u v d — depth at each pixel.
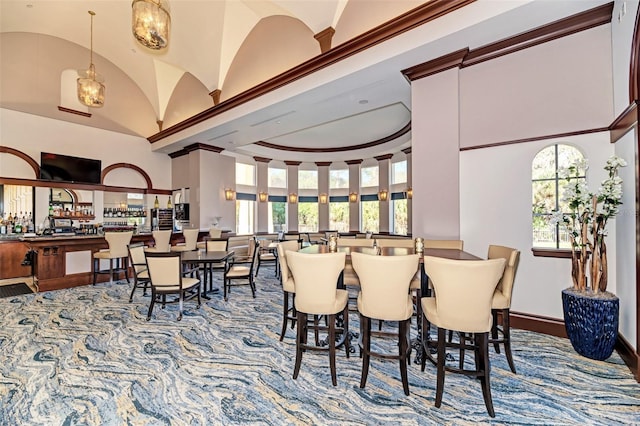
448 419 1.91
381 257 2.14
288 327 3.55
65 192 7.10
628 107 2.44
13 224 6.40
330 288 2.33
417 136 4.02
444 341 2.07
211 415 1.94
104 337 3.19
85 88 5.61
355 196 10.83
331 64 4.38
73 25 6.41
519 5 2.89
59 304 4.37
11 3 5.62
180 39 5.70
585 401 2.10
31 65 6.53
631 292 2.54
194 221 8.29
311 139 9.68
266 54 5.35
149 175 8.59
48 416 1.92
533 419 1.92
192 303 4.49
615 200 2.55
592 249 2.76
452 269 1.96
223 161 8.84
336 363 2.65
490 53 3.56
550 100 3.26
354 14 4.04
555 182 3.32
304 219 11.42
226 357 2.75
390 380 2.38
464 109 3.77
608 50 2.98
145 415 1.94
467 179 3.74
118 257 5.59
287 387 2.27
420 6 3.41
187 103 7.38
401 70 4.05
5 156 6.22
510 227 3.49
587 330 2.64
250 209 10.51
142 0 3.42
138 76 7.94
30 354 2.78
